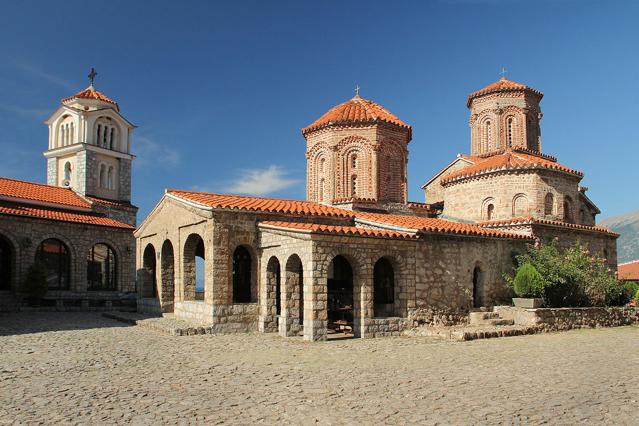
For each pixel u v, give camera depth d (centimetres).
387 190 3000
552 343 1816
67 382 1168
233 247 2111
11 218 2962
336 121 2970
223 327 2042
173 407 967
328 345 1741
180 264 2380
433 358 1488
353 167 2983
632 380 1198
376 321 1997
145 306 2697
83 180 4350
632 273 5328
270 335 1988
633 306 2680
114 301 3147
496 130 3544
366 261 2003
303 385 1141
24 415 916
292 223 2108
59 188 3900
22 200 3300
